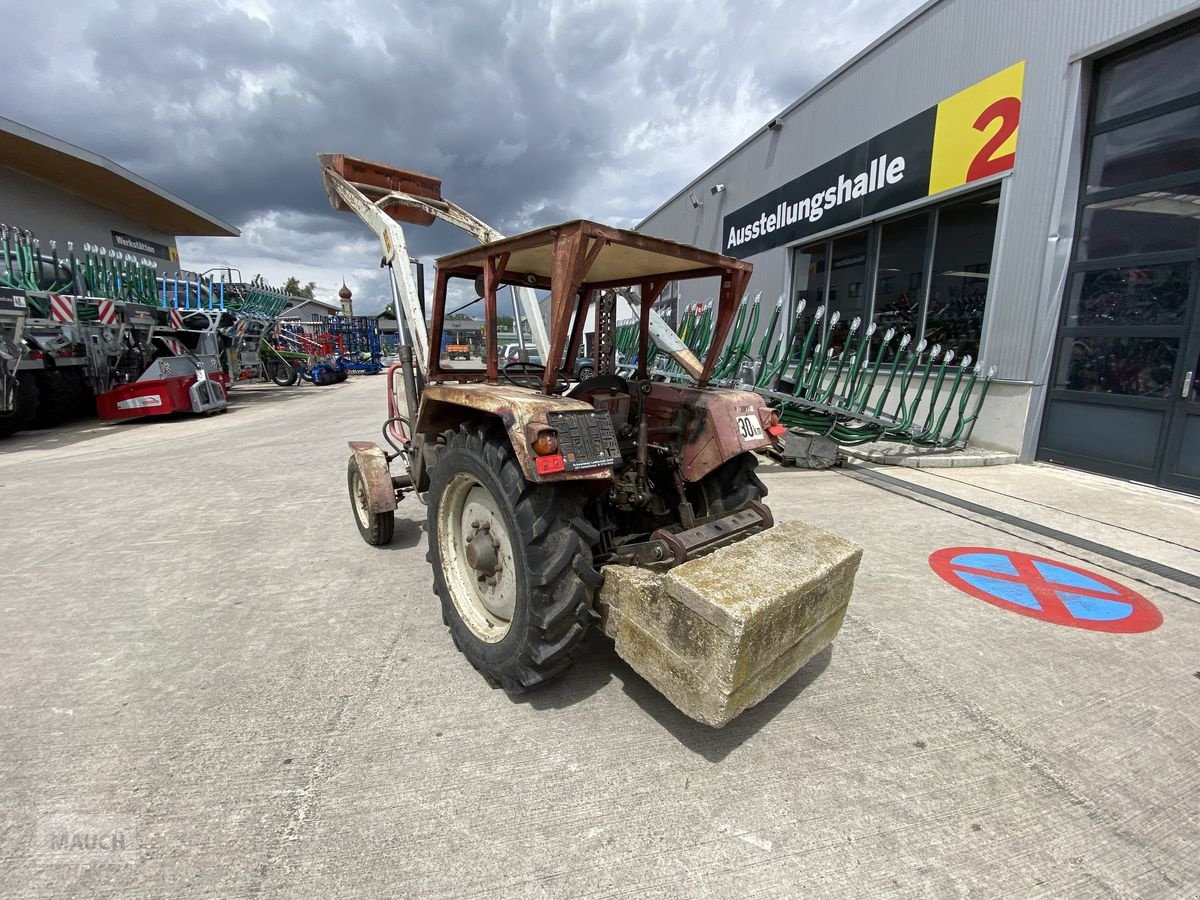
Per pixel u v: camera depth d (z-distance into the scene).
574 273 2.02
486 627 2.48
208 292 14.68
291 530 4.47
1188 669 2.52
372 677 2.48
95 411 12.52
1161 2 4.79
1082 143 5.61
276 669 2.54
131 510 5.05
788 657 2.01
